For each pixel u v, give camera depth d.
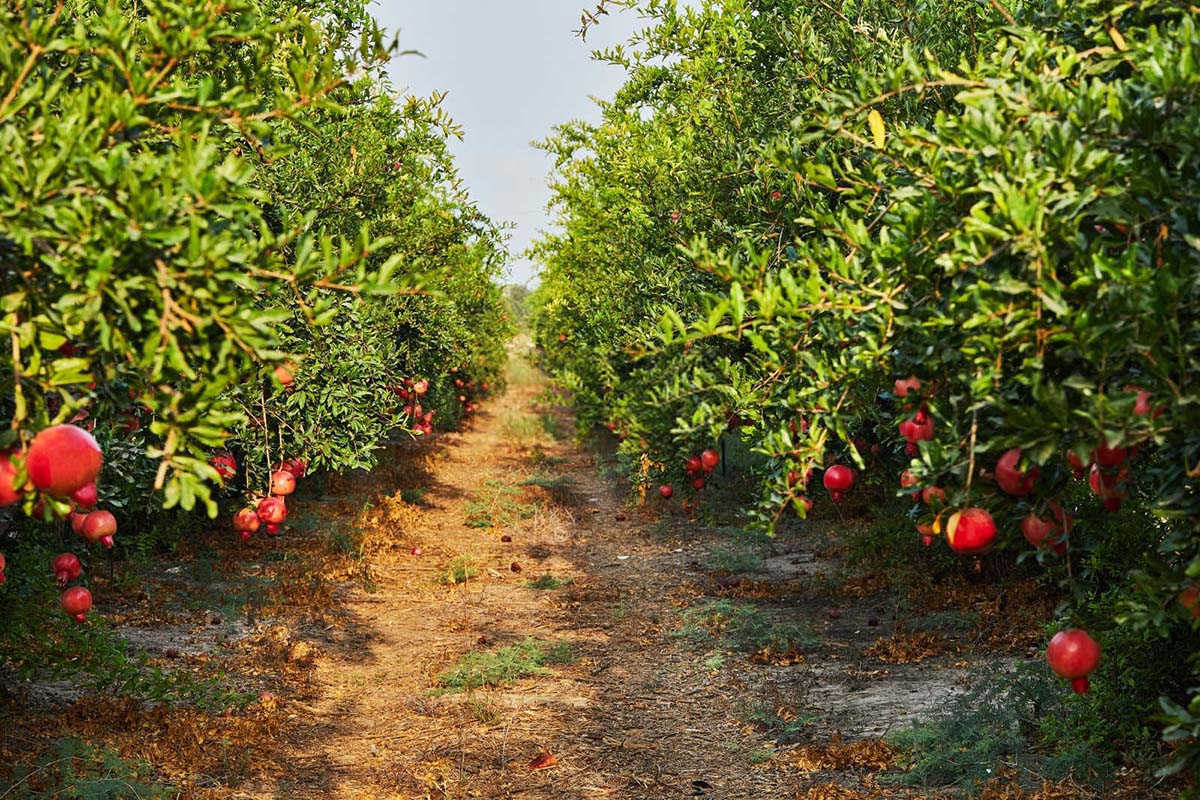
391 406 10.66
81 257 2.27
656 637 8.95
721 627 8.88
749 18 8.56
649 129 12.25
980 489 2.91
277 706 6.98
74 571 5.14
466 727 6.75
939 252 2.89
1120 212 2.54
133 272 2.35
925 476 2.83
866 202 3.66
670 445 7.82
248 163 2.52
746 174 7.66
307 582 10.38
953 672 7.12
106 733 5.88
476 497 16.88
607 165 13.57
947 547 9.17
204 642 8.20
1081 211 2.66
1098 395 2.35
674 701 7.27
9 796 4.71
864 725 6.36
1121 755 5.08
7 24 2.50
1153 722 5.02
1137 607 2.92
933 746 5.66
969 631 7.89
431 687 7.65
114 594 9.11
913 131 3.04
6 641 5.55
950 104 5.78
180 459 2.41
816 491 11.92
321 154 9.52
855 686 7.16
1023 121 2.88
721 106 8.53
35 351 2.32
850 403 3.66
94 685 6.36
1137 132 2.62
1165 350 2.38
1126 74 3.22
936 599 8.74
